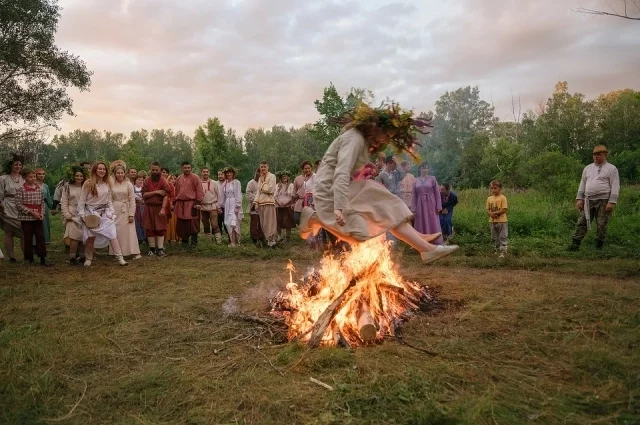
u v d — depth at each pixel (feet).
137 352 12.31
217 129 147.64
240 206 35.35
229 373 10.72
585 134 149.18
